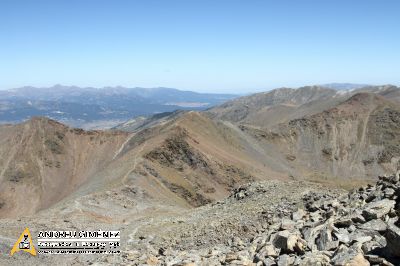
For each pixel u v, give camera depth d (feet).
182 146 488.44
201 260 65.57
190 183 428.97
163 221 155.53
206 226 120.06
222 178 484.74
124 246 117.50
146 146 458.50
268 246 57.88
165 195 338.54
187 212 178.70
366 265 44.47
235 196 166.91
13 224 135.85
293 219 82.43
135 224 155.84
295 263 49.49
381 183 78.69
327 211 75.92
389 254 46.06
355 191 85.05
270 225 96.27
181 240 114.11
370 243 49.88
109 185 321.52
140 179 349.20
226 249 76.74
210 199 418.51
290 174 652.89
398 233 44.70
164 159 447.01
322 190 137.80
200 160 486.79
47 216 183.21
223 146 619.67
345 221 58.90
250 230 107.76
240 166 530.68
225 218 124.06
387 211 57.72
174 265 63.26
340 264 45.19
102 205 237.45
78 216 194.29
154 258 78.79
